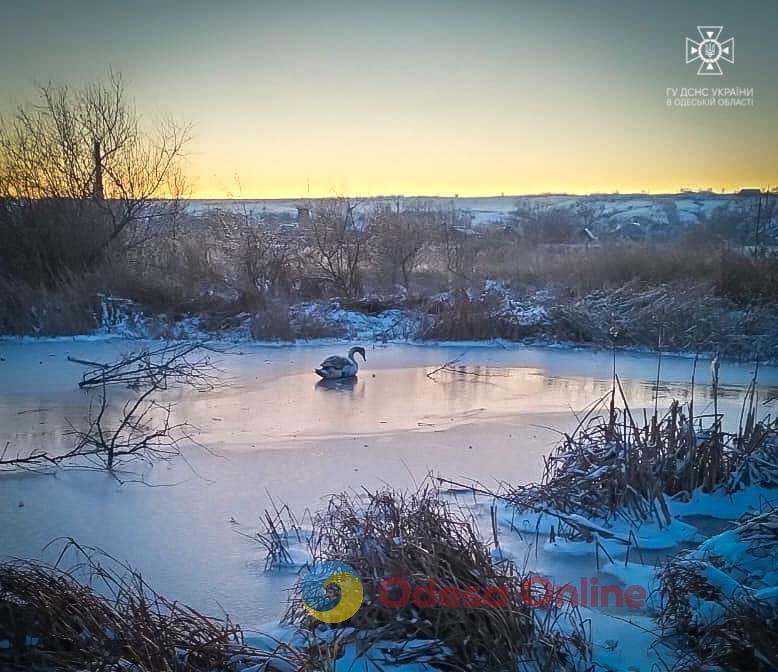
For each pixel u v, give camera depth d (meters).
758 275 22.75
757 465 9.36
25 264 22.97
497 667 5.15
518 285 25.00
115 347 19.70
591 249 27.75
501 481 9.79
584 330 21.12
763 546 6.86
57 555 7.62
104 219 24.33
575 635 5.65
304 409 13.70
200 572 7.28
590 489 8.63
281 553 7.50
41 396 14.44
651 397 14.95
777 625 5.39
